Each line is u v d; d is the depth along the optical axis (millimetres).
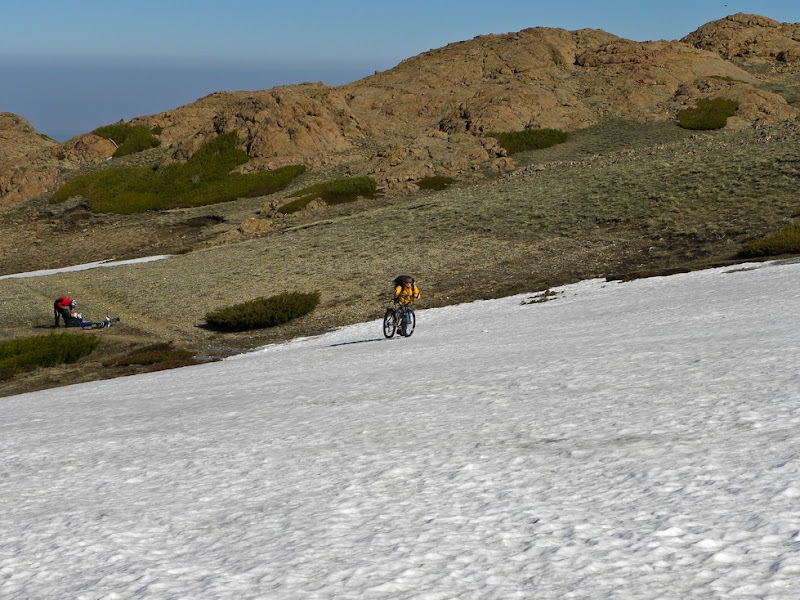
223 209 77250
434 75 110625
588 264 39844
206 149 89438
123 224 76562
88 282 52156
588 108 97750
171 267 53938
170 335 38875
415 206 63062
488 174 79875
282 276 47062
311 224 65500
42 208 83625
